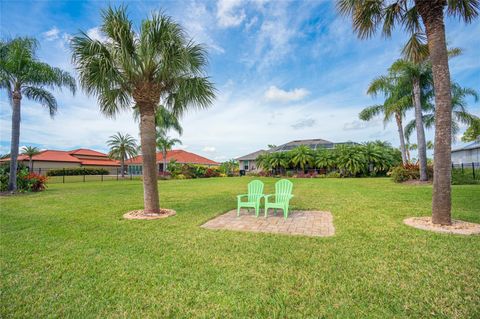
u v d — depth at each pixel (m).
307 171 28.39
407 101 14.88
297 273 2.81
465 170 15.37
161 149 31.45
